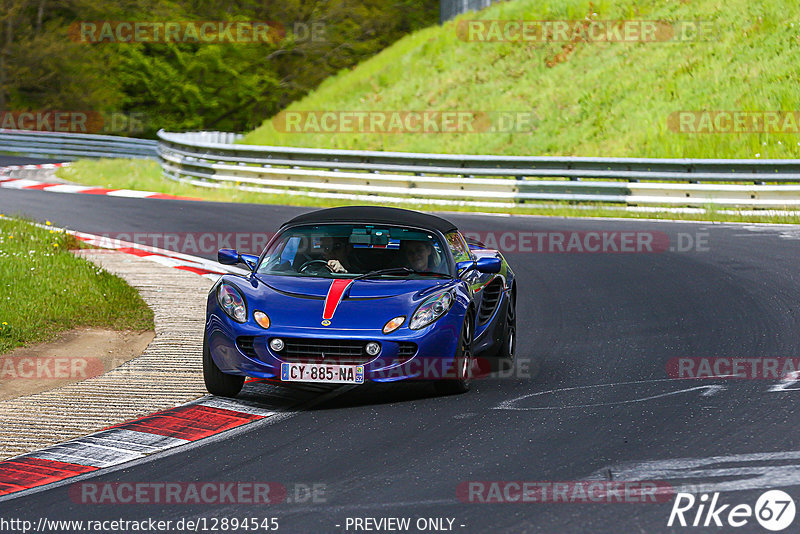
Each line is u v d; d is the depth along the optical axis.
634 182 73.12
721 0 111.12
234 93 175.75
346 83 139.75
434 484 19.03
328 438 22.64
